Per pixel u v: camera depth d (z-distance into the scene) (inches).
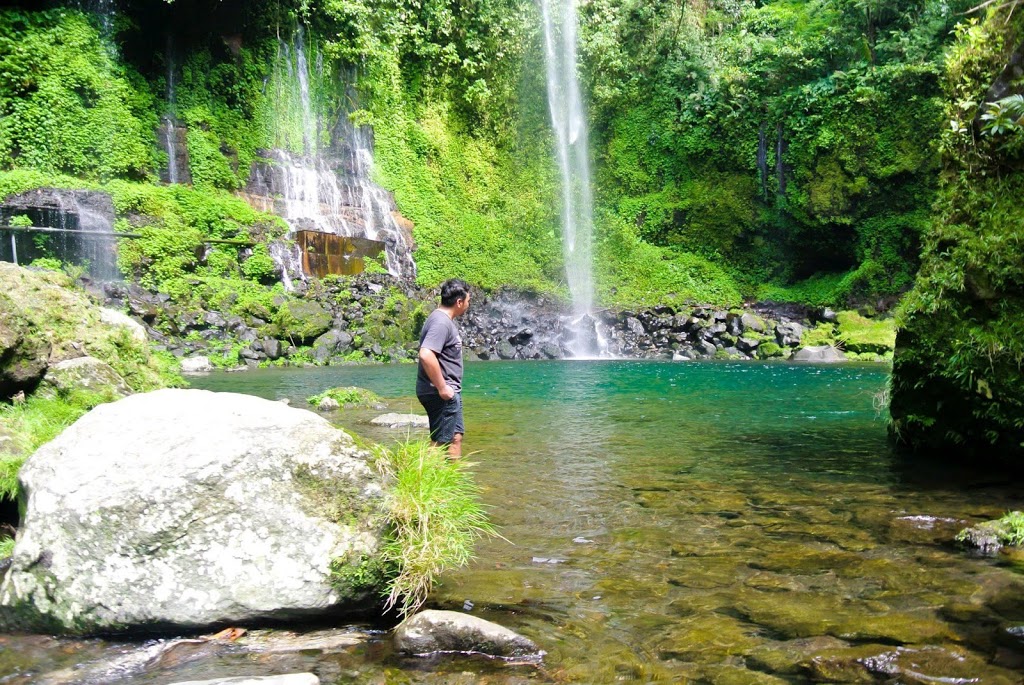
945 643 113.2
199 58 906.1
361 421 355.9
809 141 1095.6
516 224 1138.0
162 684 104.0
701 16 1296.8
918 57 1011.3
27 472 132.4
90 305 288.5
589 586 141.3
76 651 115.2
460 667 109.0
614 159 1230.9
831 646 113.0
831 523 184.4
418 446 144.9
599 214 1194.6
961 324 243.1
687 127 1206.3
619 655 111.7
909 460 266.4
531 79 1194.0
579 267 1152.2
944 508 198.1
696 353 935.7
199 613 119.9
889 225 1051.9
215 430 130.0
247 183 922.7
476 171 1140.5
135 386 274.7
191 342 723.4
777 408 418.9
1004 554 157.9
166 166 869.2
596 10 1229.1
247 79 940.0
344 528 128.0
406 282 975.0
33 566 121.8
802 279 1172.5
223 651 115.0
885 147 1039.6
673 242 1184.8
